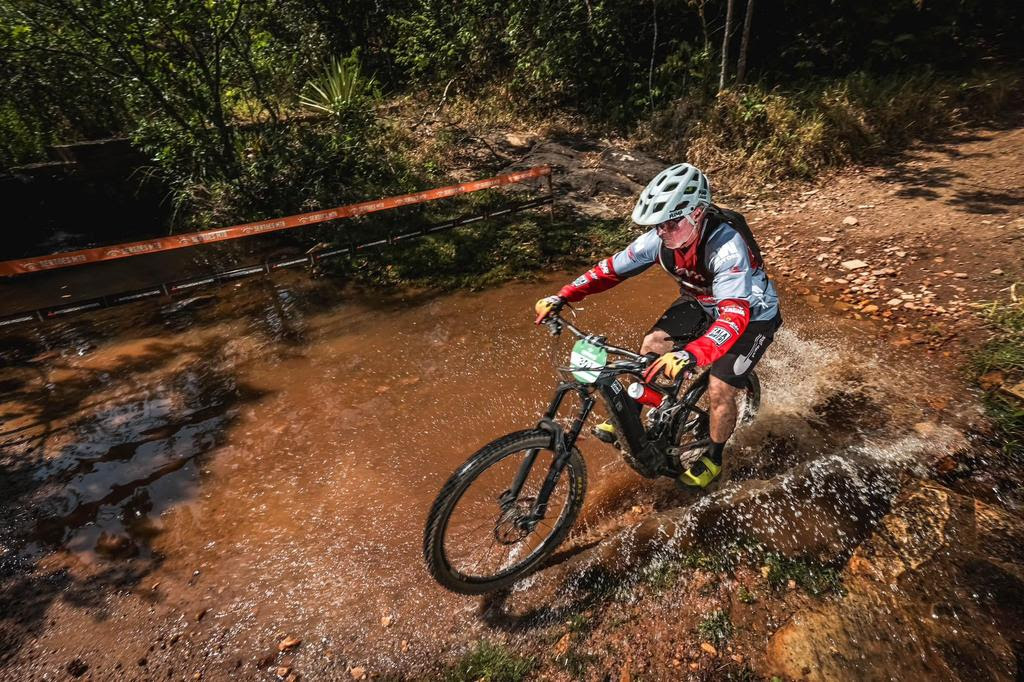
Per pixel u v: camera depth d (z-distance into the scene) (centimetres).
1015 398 354
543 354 448
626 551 279
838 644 230
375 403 402
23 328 498
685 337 289
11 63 650
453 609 263
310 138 727
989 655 223
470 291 546
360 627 257
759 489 307
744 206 696
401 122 918
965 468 314
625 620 250
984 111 836
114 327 500
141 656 250
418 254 602
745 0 973
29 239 647
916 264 523
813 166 747
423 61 1018
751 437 349
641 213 251
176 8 574
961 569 255
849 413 363
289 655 248
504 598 266
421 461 352
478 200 722
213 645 253
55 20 571
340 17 1095
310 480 340
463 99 999
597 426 302
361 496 328
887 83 868
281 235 646
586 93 955
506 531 282
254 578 282
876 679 218
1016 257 500
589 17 909
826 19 962
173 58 625
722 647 236
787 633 236
